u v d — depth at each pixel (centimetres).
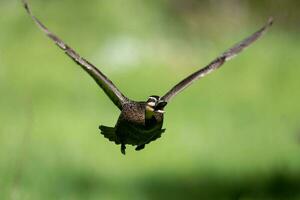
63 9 2147
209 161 1470
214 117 1634
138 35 2108
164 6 2253
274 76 1850
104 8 2150
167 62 1972
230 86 1786
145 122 693
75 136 1474
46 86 1734
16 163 1250
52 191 1298
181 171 1434
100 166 1398
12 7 2105
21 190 1195
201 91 1741
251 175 1441
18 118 1533
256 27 2372
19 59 1858
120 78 1852
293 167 1446
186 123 1597
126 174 1398
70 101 1675
